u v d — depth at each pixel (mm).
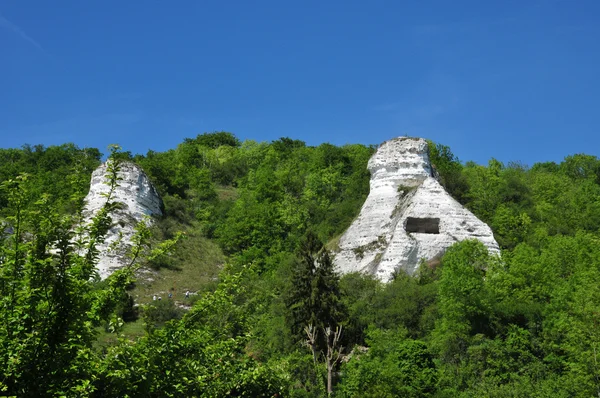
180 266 67375
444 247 54844
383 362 34406
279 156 108938
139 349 16828
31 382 14688
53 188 72375
